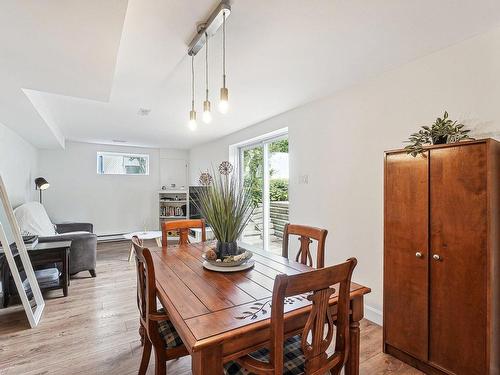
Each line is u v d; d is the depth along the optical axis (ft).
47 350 6.83
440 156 5.72
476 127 6.06
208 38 5.80
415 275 6.15
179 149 23.06
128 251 17.17
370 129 8.36
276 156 13.85
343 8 5.01
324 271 3.64
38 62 6.04
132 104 10.65
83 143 19.58
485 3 4.91
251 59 6.98
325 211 9.97
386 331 6.74
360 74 8.04
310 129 10.57
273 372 3.43
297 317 3.93
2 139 11.57
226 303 4.18
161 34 5.71
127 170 21.43
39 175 18.19
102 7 4.23
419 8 5.04
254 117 12.63
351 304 4.64
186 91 9.15
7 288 9.21
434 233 5.81
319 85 8.80
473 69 6.11
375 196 8.23
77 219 19.40
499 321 5.23
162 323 5.36
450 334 5.56
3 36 4.99
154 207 22.12
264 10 5.03
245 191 6.56
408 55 6.92
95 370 6.10
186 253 7.20
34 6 4.17
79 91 7.82
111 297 10.07
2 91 7.79
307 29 5.68
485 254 5.06
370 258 8.39
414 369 6.14
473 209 5.21
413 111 7.23
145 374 5.65
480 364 5.11
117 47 5.41
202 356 3.26
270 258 6.79
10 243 9.73
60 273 10.96
